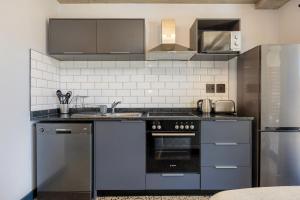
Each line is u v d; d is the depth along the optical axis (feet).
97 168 8.52
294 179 8.32
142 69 10.59
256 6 10.39
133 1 10.37
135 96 10.61
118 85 10.60
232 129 8.55
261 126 8.25
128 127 8.51
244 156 8.57
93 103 10.59
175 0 10.25
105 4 10.55
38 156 8.27
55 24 9.26
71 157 8.26
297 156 8.27
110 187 8.55
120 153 8.54
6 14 6.66
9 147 6.84
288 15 9.85
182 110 10.59
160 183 8.61
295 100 8.12
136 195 8.80
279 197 3.18
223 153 8.57
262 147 8.30
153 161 8.60
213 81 10.55
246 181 8.58
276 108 8.19
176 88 10.58
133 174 8.57
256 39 10.57
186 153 8.63
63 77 10.58
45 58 9.12
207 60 10.60
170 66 10.61
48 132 8.22
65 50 9.27
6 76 6.68
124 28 9.32
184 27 10.60
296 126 8.16
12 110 6.98
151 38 10.60
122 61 10.61
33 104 8.17
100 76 10.61
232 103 10.14
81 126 8.21
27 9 7.80
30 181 8.09
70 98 10.52
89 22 9.30
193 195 8.80
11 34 6.91
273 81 8.17
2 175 6.50
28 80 7.90
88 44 9.29
